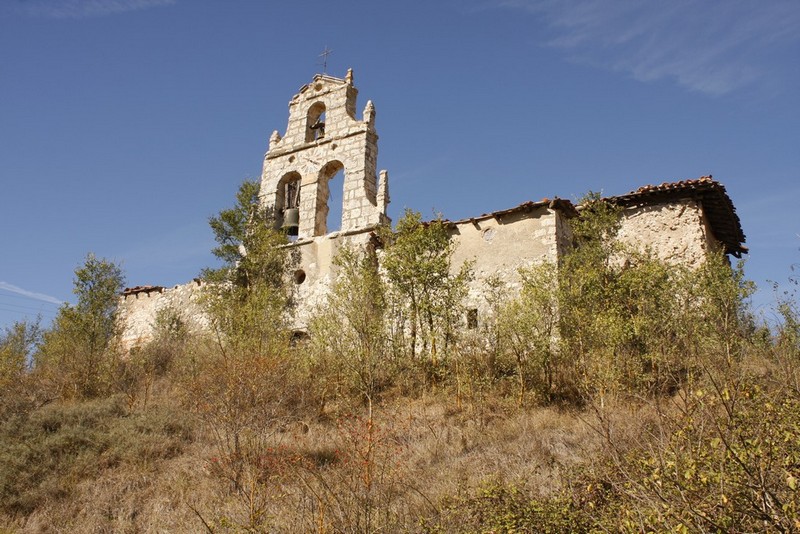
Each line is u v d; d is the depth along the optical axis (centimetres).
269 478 938
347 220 2133
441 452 1048
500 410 1256
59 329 2041
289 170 2366
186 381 1638
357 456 888
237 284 2147
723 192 1852
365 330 1499
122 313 2611
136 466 1184
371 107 2317
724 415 595
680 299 1364
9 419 1379
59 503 1059
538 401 1271
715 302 1291
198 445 1277
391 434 1087
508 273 1770
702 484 516
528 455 977
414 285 1614
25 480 1116
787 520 452
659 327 1194
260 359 1393
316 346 1558
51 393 1725
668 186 1875
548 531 679
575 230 1658
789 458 494
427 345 1581
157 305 2541
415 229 1700
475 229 1897
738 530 480
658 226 1912
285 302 2047
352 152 2250
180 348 2047
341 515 716
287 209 2317
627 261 1566
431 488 865
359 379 1436
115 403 1517
